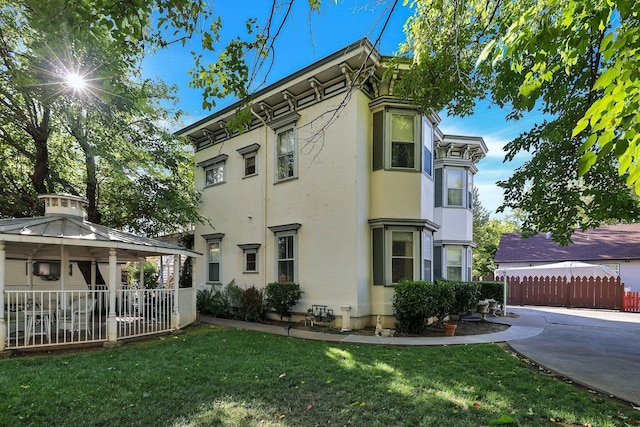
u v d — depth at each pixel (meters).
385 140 10.19
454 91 6.54
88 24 3.25
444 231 14.58
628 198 6.20
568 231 7.16
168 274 21.41
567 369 5.57
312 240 10.48
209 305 12.38
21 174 12.04
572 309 15.30
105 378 4.90
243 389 4.54
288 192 11.30
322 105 10.57
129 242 7.89
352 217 9.69
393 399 4.23
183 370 5.30
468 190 15.11
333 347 7.13
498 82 5.67
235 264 12.87
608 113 1.99
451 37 5.23
